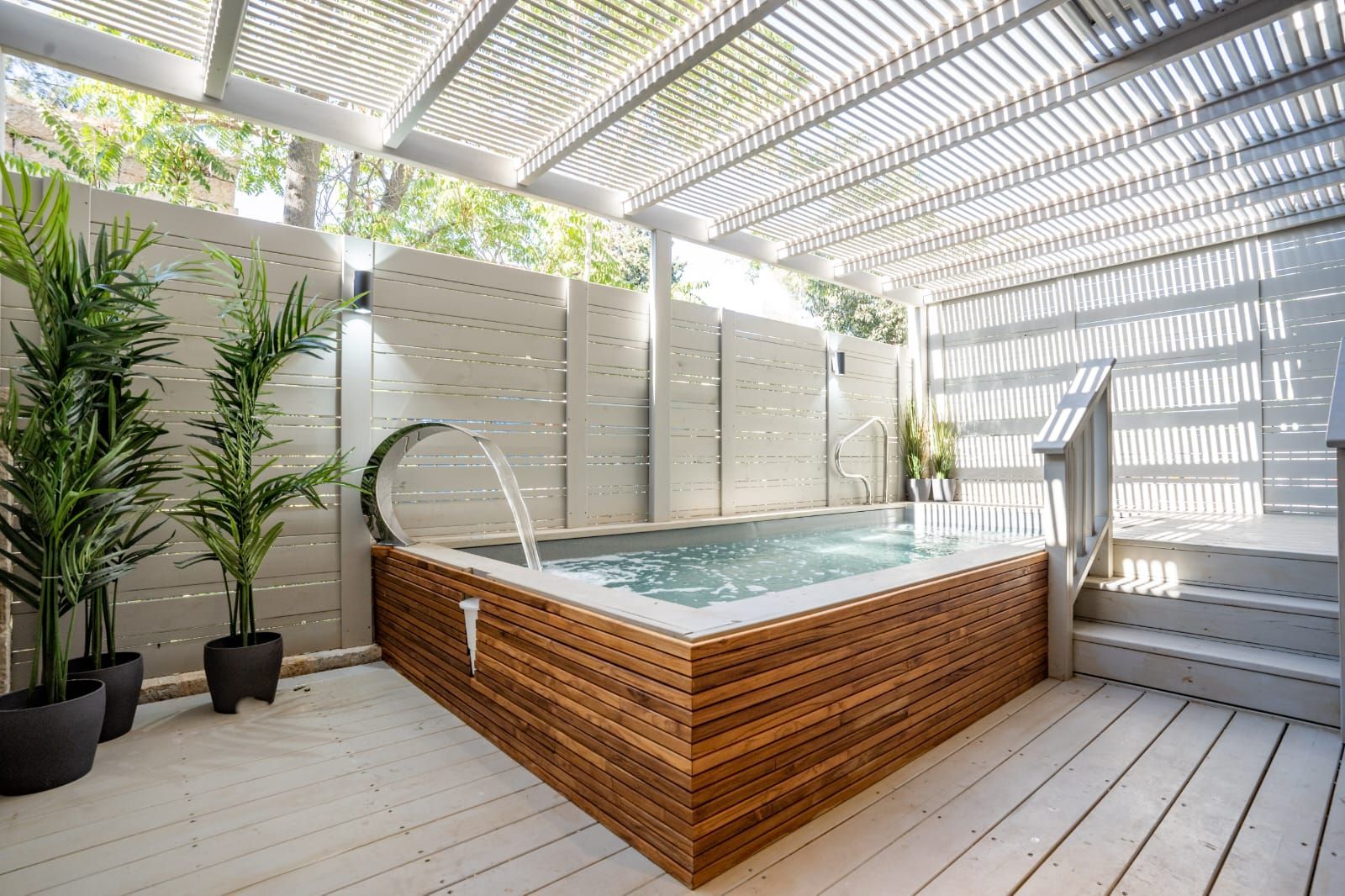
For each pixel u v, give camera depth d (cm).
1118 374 702
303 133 397
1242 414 627
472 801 235
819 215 589
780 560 522
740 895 180
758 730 202
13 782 240
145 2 322
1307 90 361
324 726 305
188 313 372
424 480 455
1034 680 357
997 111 403
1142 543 416
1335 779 246
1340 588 281
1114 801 231
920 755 268
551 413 521
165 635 361
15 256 256
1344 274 577
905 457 841
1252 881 187
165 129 923
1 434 256
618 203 539
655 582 441
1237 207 541
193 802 235
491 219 1239
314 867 196
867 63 366
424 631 354
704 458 635
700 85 390
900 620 259
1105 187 526
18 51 319
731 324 657
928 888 184
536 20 340
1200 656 329
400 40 351
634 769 205
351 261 427
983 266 705
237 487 328
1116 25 334
